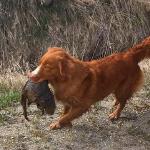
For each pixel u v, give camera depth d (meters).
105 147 6.34
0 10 10.62
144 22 11.38
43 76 6.10
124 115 7.20
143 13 11.46
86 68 6.32
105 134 6.65
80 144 6.39
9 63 10.25
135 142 6.48
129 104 7.57
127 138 6.57
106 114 7.23
